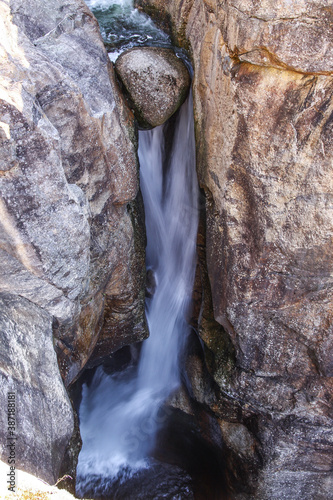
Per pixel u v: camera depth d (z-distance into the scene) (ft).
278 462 14.16
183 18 13.21
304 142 9.77
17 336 9.70
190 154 13.92
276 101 9.63
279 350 12.88
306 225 10.61
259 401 13.79
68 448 12.41
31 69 9.27
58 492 9.29
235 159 11.01
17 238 9.32
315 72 8.96
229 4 9.70
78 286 11.12
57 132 9.32
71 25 11.12
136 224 14.78
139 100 12.78
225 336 14.46
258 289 12.19
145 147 14.79
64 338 12.03
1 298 9.78
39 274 9.98
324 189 10.03
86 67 11.05
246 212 11.48
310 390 13.01
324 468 14.16
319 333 12.05
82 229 10.37
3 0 9.50
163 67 12.73
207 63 11.66
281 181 10.46
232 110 10.47
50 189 9.38
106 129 11.36
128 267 14.21
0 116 8.34
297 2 8.50
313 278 11.32
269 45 9.04
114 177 12.17
